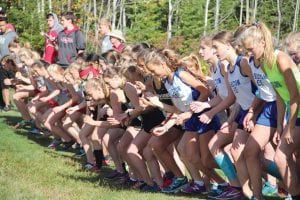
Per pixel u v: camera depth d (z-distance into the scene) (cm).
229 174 699
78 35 1328
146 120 795
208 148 732
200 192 761
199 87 720
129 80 803
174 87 726
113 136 888
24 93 1309
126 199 701
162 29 5188
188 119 722
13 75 1588
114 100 830
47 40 1450
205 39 716
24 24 2938
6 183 735
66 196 701
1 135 1241
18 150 1082
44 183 775
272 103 639
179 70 721
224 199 703
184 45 4203
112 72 823
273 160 678
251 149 645
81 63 1026
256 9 5259
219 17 5159
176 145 812
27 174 827
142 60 738
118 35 1148
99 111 930
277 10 5309
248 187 679
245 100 667
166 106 748
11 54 1370
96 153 948
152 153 800
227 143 702
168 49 725
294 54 632
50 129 1147
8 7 3061
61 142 1162
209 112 693
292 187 629
